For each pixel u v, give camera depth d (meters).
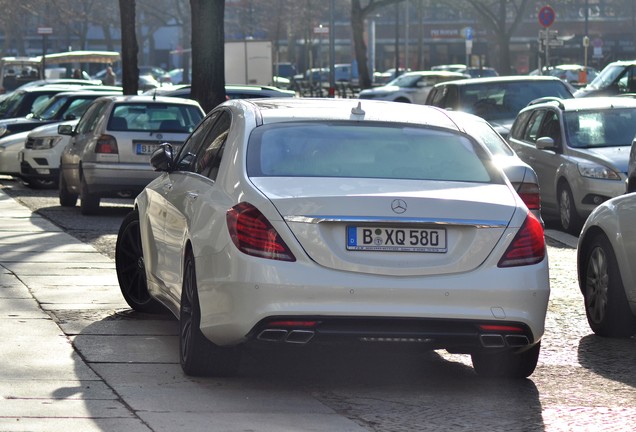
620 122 24.69
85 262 17.48
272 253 9.42
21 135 33.62
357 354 11.59
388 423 8.89
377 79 115.88
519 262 9.70
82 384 9.88
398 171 10.26
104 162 24.67
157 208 12.20
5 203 28.06
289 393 9.83
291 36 126.25
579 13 130.00
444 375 10.75
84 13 121.81
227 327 9.57
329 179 9.98
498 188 10.20
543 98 31.00
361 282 9.40
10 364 10.56
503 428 8.83
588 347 12.26
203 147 11.70
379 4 75.94
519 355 10.44
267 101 11.62
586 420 9.14
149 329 12.52
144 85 89.50
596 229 13.11
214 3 33.06
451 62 137.88
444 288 9.49
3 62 77.81
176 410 9.08
